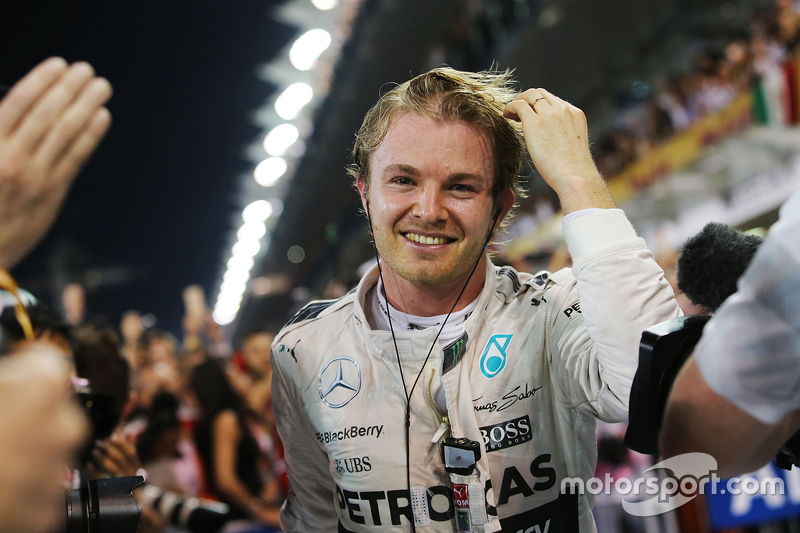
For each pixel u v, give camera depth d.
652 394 0.68
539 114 0.97
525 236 6.50
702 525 2.12
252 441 2.80
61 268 6.37
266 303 9.38
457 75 1.04
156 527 1.72
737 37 3.88
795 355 0.56
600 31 5.09
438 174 0.98
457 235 1.00
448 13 5.92
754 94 3.54
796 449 0.72
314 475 1.21
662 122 4.54
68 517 0.77
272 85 9.41
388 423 1.05
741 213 3.90
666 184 4.60
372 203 1.06
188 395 3.52
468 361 1.04
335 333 1.12
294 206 9.09
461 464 0.97
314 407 1.11
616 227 0.88
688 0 4.61
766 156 3.54
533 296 1.08
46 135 0.49
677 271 0.88
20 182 0.48
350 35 6.45
